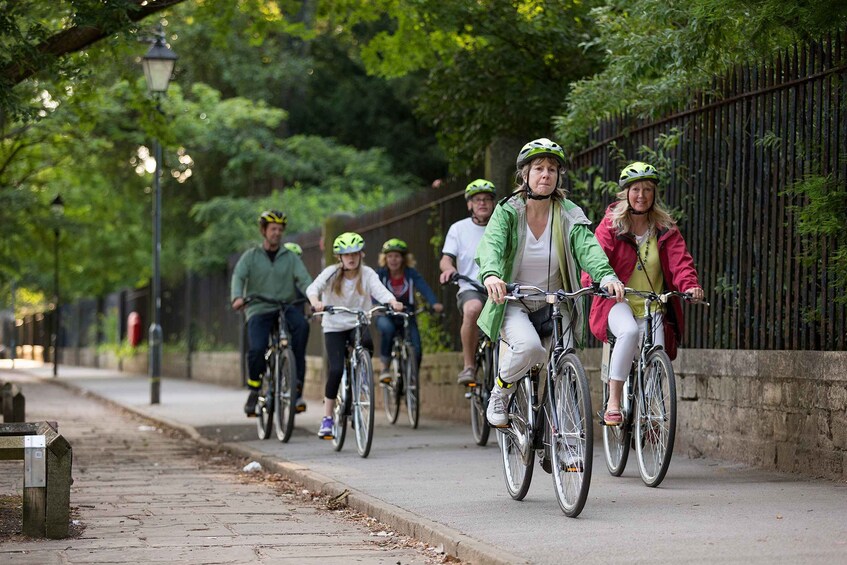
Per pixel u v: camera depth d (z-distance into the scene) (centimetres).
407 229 3741
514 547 1314
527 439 1623
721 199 2159
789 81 1959
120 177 7138
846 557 1209
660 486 1791
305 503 1920
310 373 4712
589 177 2639
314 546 1494
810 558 1206
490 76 3491
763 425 1984
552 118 2931
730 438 2081
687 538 1341
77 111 3528
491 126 3619
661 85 2359
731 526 1412
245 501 1955
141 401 4912
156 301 4738
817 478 1830
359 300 2536
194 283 6981
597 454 2289
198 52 7419
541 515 1553
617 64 2386
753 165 2066
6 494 1970
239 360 5856
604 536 1370
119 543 1512
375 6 3525
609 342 1877
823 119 1878
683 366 2234
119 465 2600
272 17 3656
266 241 2886
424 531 1480
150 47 4288
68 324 11906
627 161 2491
